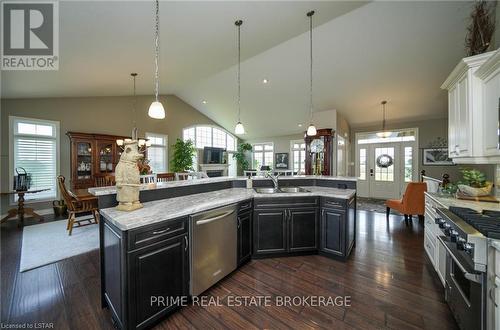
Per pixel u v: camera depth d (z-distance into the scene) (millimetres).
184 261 1752
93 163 5148
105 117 5805
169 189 2307
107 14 2209
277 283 2119
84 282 2156
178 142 7008
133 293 1418
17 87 3756
